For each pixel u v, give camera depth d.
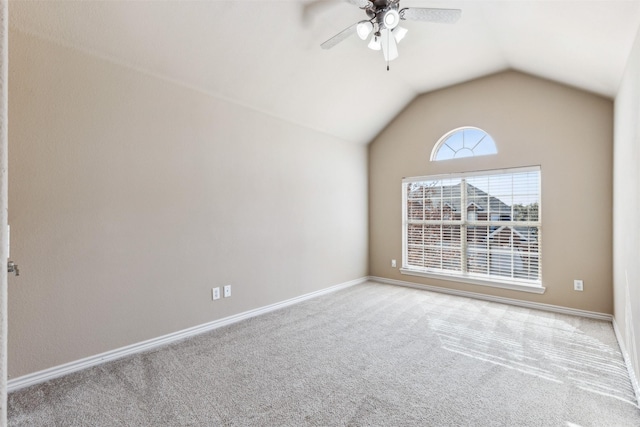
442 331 2.91
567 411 1.77
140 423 1.68
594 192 3.23
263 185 3.44
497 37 2.94
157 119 2.61
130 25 2.21
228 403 1.85
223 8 2.34
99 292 2.31
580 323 3.09
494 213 3.85
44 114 2.07
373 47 2.41
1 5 0.40
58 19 2.02
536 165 3.54
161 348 2.57
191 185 2.83
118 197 2.40
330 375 2.15
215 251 3.01
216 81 2.88
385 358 2.39
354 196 4.71
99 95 2.30
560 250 3.41
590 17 2.05
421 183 4.48
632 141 2.14
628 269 2.30
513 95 3.68
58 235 2.13
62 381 2.07
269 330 2.96
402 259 4.62
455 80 3.96
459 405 1.83
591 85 3.05
